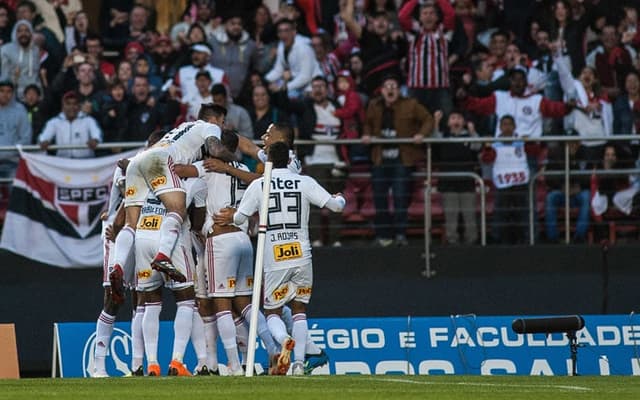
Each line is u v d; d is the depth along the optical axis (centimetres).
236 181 3238
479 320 4038
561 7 4678
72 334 4019
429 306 4322
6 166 4425
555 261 4350
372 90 4622
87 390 2208
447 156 4338
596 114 4475
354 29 4762
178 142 3122
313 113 4416
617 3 4756
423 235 4444
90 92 4516
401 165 4334
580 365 4028
